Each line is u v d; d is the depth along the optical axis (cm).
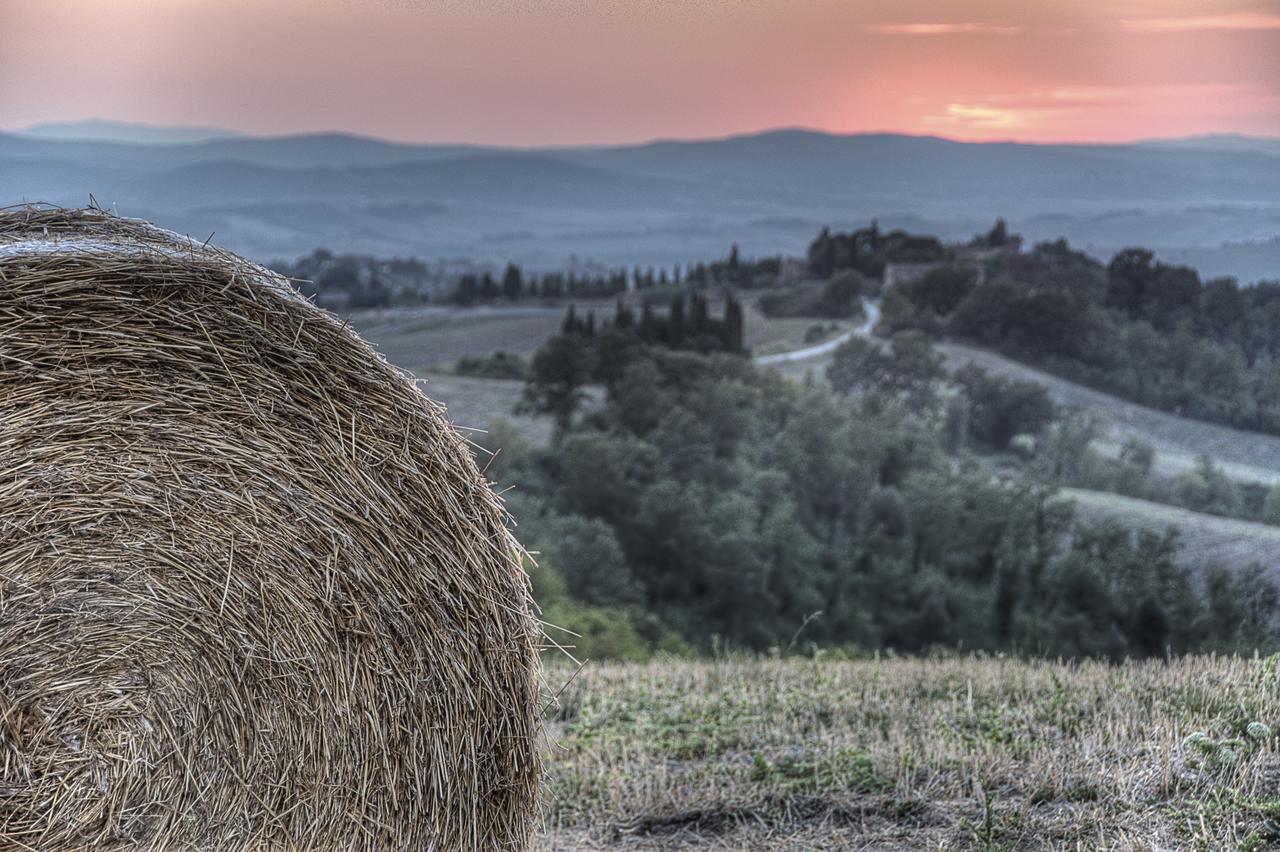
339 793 424
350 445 426
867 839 521
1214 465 9488
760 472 6438
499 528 455
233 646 415
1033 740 623
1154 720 611
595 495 5734
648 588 5347
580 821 572
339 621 423
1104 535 4916
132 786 409
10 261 393
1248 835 445
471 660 444
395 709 430
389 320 18762
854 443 6812
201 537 414
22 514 395
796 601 5206
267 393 419
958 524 5409
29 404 395
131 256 407
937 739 633
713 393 7731
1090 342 12731
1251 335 13388
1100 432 10106
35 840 401
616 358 8869
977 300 13688
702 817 564
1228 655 851
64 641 402
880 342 13962
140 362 407
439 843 439
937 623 4897
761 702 774
